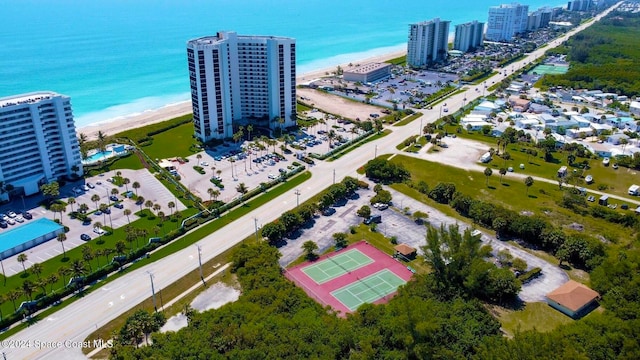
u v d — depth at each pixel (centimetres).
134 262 17888
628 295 14988
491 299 15925
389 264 18012
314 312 14375
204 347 12638
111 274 17188
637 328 13038
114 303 15712
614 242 18888
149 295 16100
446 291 15475
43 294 15925
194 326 13762
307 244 18150
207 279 16962
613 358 12419
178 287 16525
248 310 14275
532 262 17925
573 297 15325
